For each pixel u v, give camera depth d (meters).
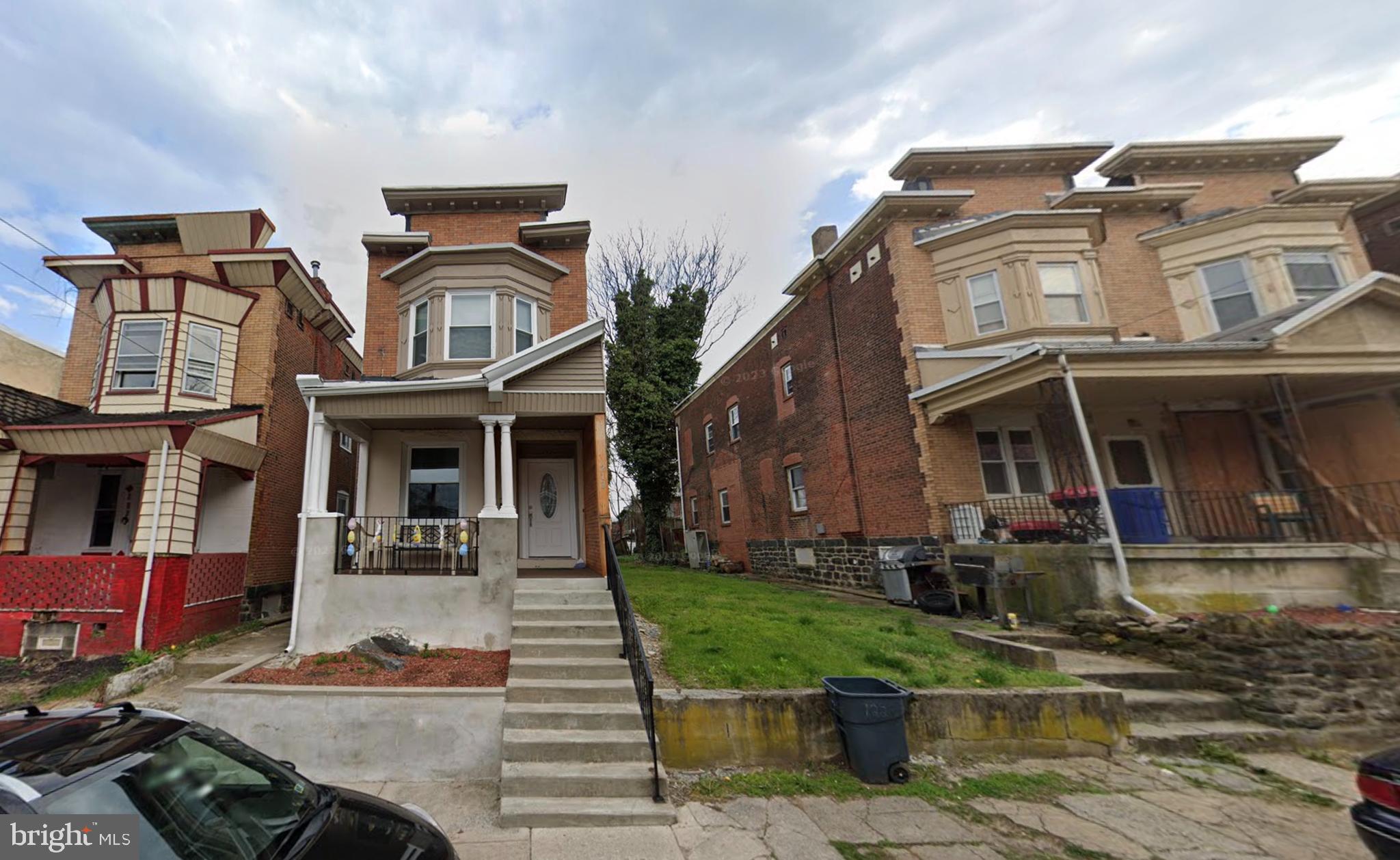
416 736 5.67
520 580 9.07
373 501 10.48
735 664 6.39
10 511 9.23
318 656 7.45
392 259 12.18
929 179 15.09
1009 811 4.69
